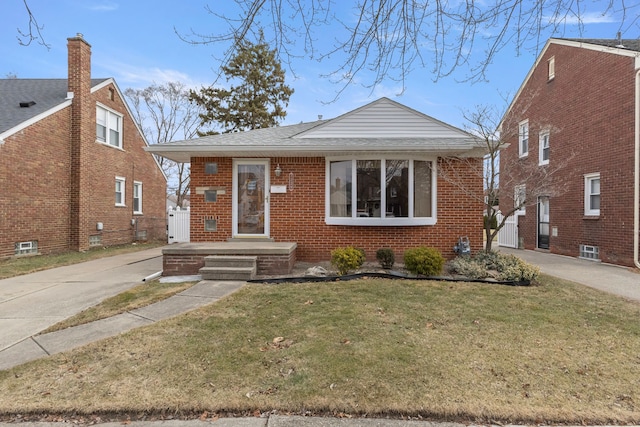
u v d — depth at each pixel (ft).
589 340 12.37
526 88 44.32
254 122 76.69
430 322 13.91
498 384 9.45
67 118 40.19
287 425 7.93
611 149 30.68
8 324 14.12
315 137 28.45
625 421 8.07
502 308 15.81
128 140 52.06
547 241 40.47
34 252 35.81
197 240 27.81
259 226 27.99
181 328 13.20
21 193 34.37
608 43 34.06
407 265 22.02
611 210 30.68
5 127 33.27
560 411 8.36
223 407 8.48
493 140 25.03
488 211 25.13
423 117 28.30
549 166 38.68
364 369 10.11
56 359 10.91
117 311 15.44
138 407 8.47
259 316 14.43
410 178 26.55
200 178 27.89
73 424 8.05
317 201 27.45
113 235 48.16
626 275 25.20
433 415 8.23
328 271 23.15
